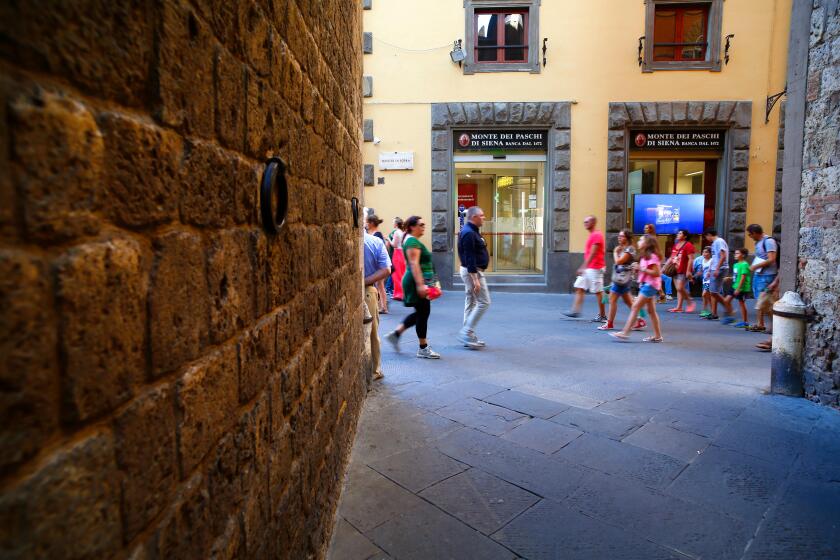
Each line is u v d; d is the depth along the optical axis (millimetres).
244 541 1345
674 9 13234
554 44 13234
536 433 4125
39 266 631
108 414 773
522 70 13266
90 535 723
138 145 846
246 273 1369
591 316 10078
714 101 13086
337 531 2791
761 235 8516
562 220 13383
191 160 1040
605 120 13258
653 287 7613
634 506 3047
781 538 2730
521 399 4949
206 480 1114
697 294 13484
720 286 9617
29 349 613
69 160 680
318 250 2404
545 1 13164
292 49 1852
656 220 13719
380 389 5250
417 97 13430
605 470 3498
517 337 7988
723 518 2922
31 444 617
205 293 1114
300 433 1987
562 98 13258
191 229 1051
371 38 13422
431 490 3225
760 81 13078
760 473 3451
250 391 1402
